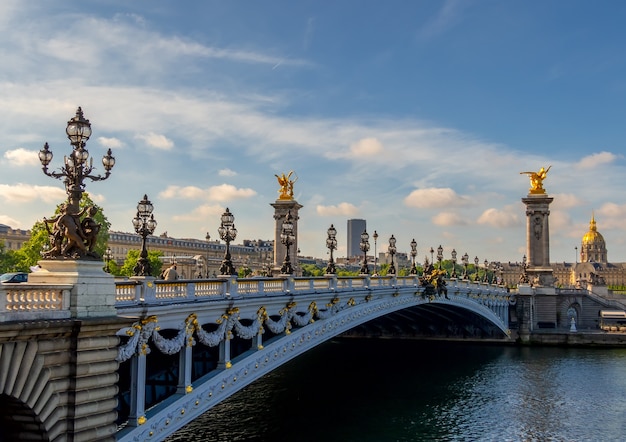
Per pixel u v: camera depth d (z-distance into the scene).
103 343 21.48
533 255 127.06
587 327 121.62
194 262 109.00
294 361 81.31
